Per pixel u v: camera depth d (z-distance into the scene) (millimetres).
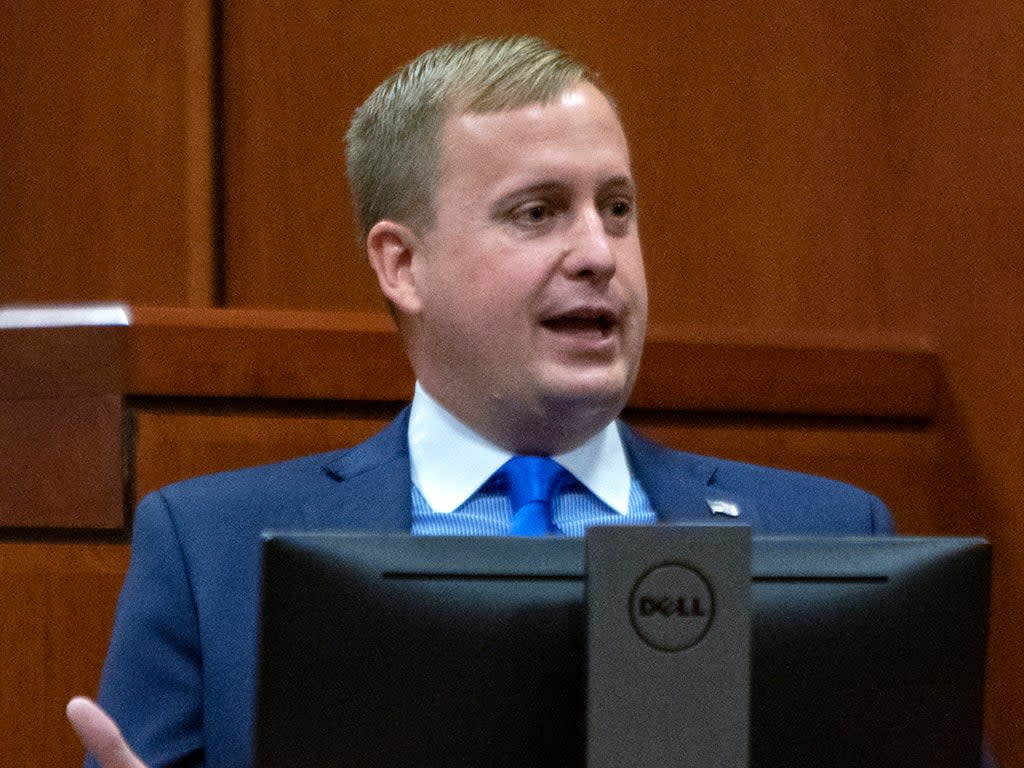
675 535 3223
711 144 8414
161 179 8008
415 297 5047
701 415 7805
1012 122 7883
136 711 4852
